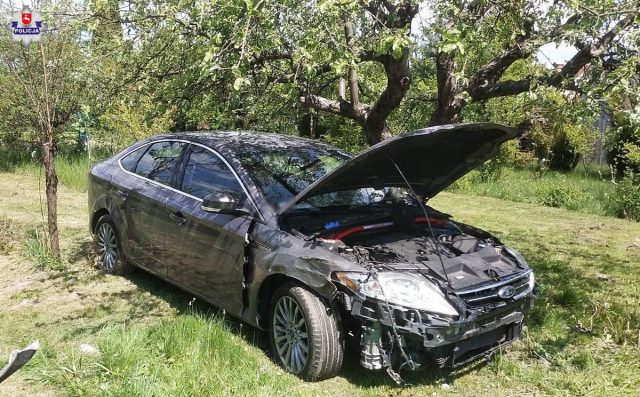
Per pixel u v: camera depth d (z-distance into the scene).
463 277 4.09
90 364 4.14
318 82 7.24
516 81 5.99
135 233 5.84
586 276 7.09
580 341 4.98
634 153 12.59
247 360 4.29
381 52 4.46
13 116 13.95
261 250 4.44
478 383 4.25
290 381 4.12
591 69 5.01
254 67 5.99
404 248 4.42
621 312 5.42
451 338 3.75
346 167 4.14
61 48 6.55
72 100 8.51
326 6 4.09
